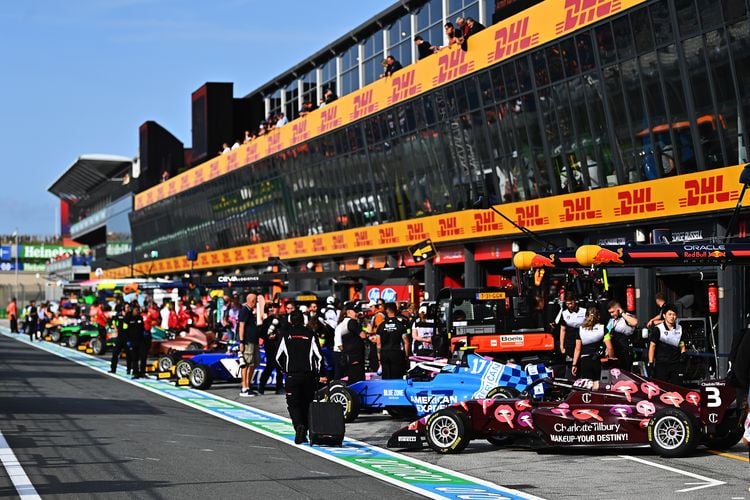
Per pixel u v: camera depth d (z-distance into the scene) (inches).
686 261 671.8
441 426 601.3
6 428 671.8
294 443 634.8
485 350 882.1
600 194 1237.1
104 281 1911.9
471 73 1434.5
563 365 810.8
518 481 504.1
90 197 4803.2
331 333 997.8
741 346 446.6
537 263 768.3
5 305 4598.9
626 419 584.1
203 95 2952.8
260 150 2329.0
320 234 2084.2
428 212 1640.0
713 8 1021.2
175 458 550.9
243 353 956.0
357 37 2193.7
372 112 1750.7
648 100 1136.8
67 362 1445.6
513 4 1421.0
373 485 482.6
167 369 1165.1
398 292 1454.2
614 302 727.7
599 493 470.3
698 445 621.6
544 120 1315.2
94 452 566.3
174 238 3181.6
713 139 1063.6
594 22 1178.0
